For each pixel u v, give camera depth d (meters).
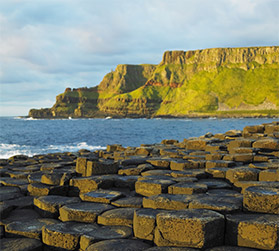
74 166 12.89
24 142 54.66
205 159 11.93
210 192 7.63
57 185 8.66
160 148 16.38
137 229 5.52
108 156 16.11
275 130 16.88
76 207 6.75
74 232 5.70
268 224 4.73
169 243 4.98
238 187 7.79
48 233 5.78
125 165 11.74
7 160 17.73
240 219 5.05
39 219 6.83
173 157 13.13
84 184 8.53
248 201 5.62
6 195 8.70
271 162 10.43
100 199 7.26
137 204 6.86
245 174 8.31
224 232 5.12
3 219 6.95
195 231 4.82
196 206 5.85
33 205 7.78
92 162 9.70
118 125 153.62
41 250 5.76
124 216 6.14
